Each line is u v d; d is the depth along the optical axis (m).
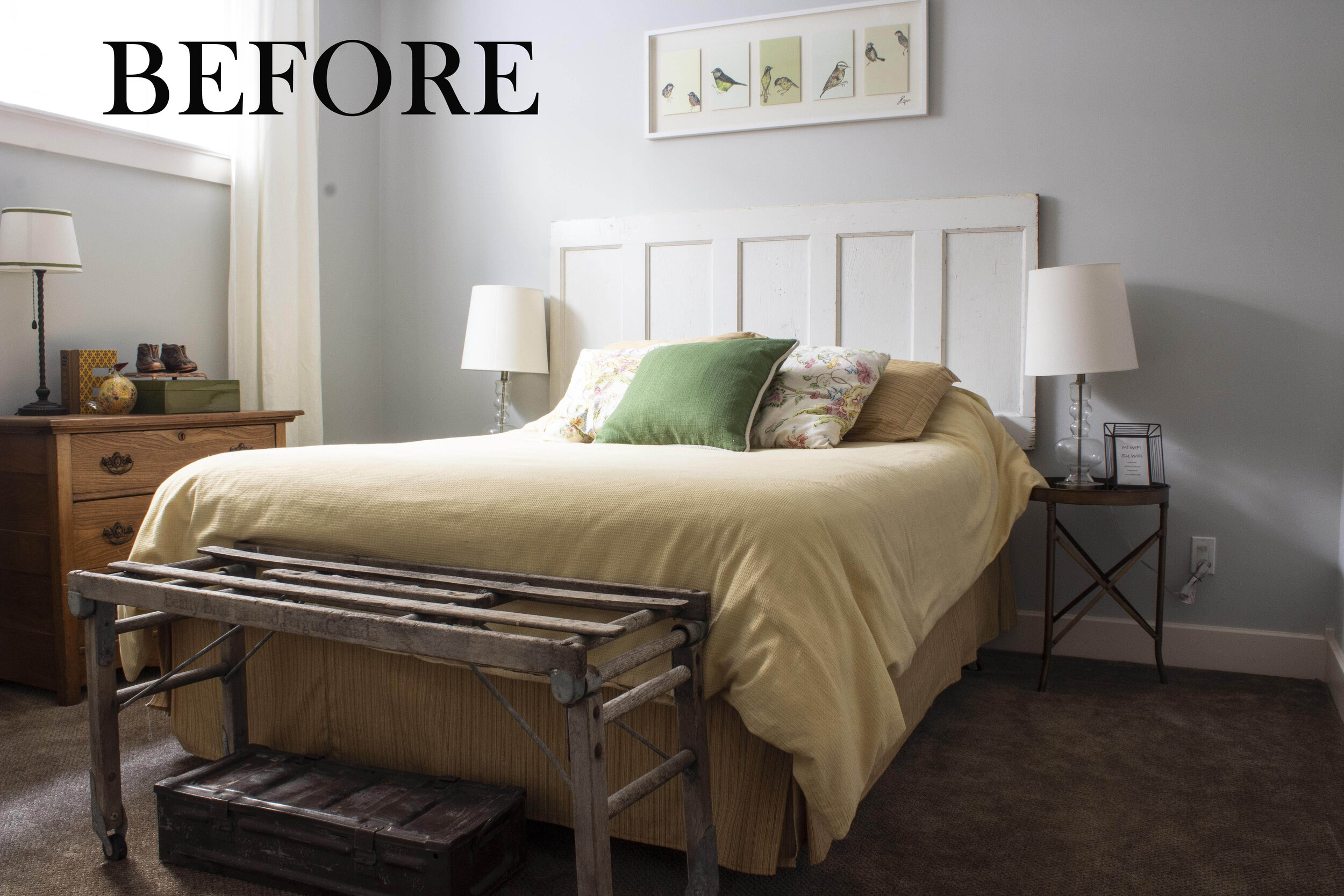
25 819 1.82
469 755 1.74
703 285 3.50
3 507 2.54
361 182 3.92
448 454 2.06
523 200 3.79
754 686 1.38
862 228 3.26
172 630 2.04
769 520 1.45
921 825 1.81
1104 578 2.78
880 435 2.71
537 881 1.58
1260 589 2.91
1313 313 2.83
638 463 1.87
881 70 3.24
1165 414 2.98
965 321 3.17
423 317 3.99
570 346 3.72
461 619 1.36
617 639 1.50
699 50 3.48
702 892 1.48
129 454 2.60
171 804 1.63
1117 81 2.99
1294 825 1.81
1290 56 2.82
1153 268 2.98
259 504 1.83
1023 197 3.06
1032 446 3.10
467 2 3.85
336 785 1.66
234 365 3.38
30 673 2.52
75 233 2.88
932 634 2.22
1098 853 1.70
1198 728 2.37
